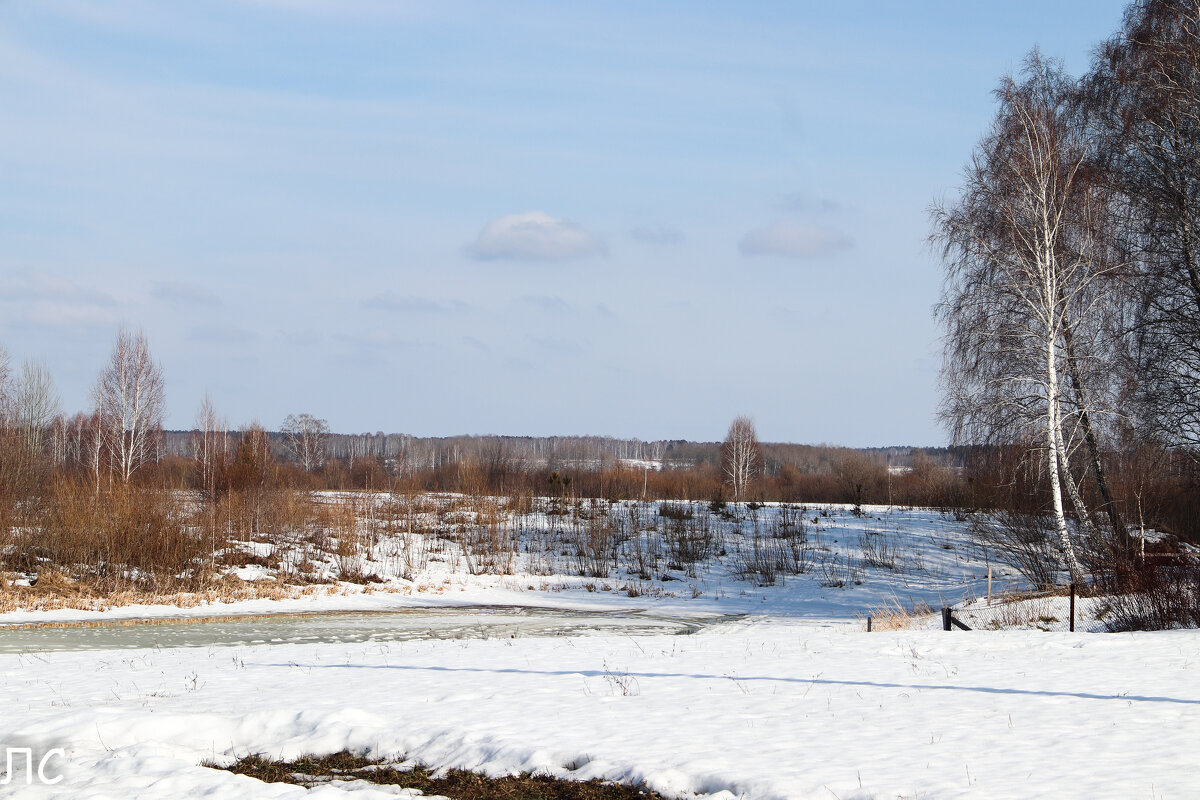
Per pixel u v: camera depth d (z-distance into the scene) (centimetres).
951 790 786
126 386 5638
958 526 4325
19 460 3972
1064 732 981
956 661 1488
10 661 1789
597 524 4506
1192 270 2473
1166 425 2498
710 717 1101
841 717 1084
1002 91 2730
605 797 857
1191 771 829
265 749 1061
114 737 1088
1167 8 2528
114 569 3253
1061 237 2595
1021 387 2591
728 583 3678
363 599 3256
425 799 881
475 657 1738
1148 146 2531
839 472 8156
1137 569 2131
